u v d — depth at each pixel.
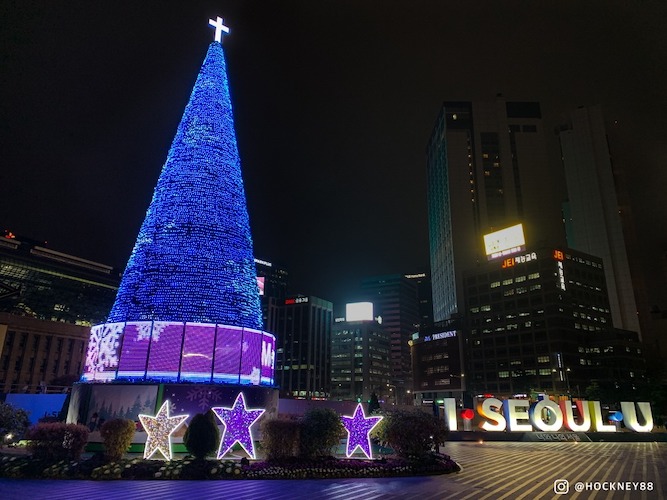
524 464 27.36
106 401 26.92
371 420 24.28
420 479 20.67
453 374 150.75
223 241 31.23
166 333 28.56
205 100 34.25
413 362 170.75
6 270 119.56
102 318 135.50
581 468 25.58
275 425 22.61
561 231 179.38
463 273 158.88
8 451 24.38
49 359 93.19
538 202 181.38
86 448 25.81
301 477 20.36
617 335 141.50
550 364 129.38
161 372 27.98
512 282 144.88
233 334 30.09
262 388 30.09
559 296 134.25
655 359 156.62
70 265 132.00
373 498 16.33
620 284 170.62
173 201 31.22
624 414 51.50
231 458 23.03
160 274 29.62
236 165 34.03
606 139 187.75
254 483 19.00
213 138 33.19
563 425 50.16
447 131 192.62
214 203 31.62
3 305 105.62
